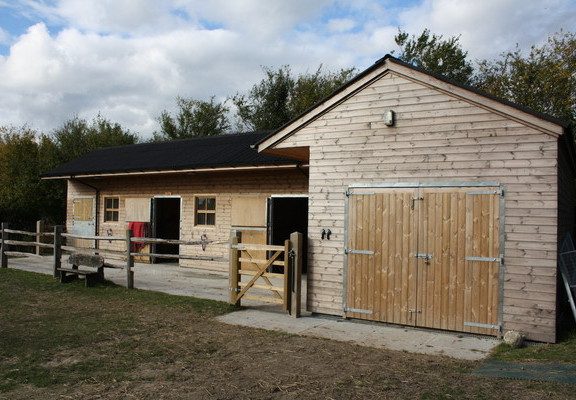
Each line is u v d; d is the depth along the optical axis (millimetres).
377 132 8523
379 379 5574
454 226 7770
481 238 7535
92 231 18641
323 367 6035
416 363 6191
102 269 11750
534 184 7172
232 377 5668
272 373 5809
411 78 8188
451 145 7832
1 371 5852
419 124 8125
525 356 6426
